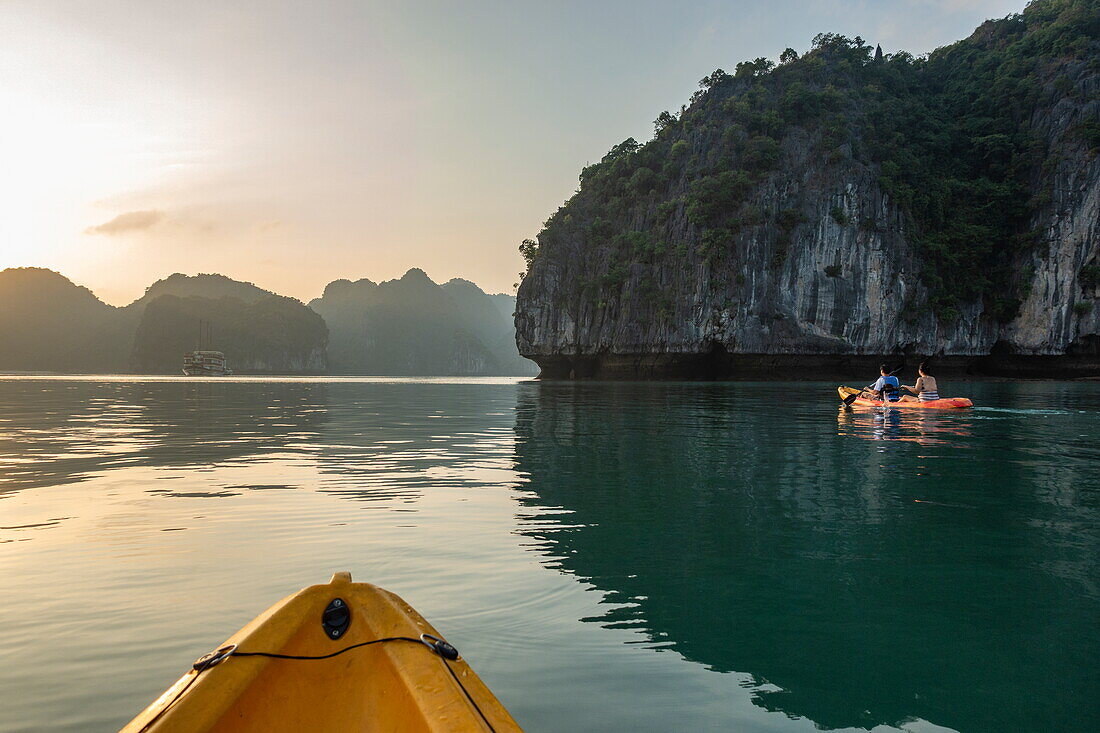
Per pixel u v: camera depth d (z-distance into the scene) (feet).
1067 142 221.05
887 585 14.40
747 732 8.63
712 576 14.90
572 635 11.69
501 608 12.89
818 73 256.52
